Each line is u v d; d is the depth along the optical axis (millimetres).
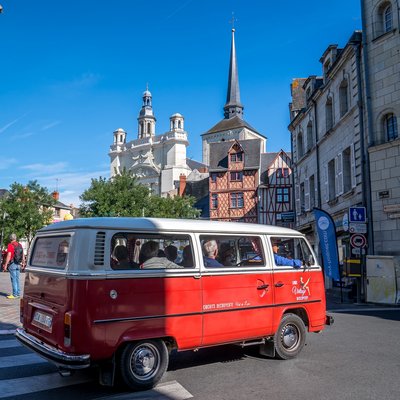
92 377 5504
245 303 5996
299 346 6578
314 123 23359
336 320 10438
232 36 85625
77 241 4863
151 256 5297
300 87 30578
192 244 5656
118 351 4945
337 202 19750
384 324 9789
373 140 16016
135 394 4848
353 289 15602
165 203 41406
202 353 6812
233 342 5891
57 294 4957
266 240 6488
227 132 80500
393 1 15734
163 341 5227
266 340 6441
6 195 38125
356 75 17047
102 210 35688
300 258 6934
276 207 46844
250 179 48094
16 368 5902
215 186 49094
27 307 5777
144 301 5070
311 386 5125
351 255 15969
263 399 4676
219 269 5805
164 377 5496
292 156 28562
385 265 14383
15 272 12680
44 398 4711
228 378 5457
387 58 15828
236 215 47906
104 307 4785
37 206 38312
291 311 6750
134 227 5219
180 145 76062
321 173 22469
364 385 5160
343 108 19281
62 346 4695
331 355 6680
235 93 84250
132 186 38406
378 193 15602
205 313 5570
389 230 15125
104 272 4855
